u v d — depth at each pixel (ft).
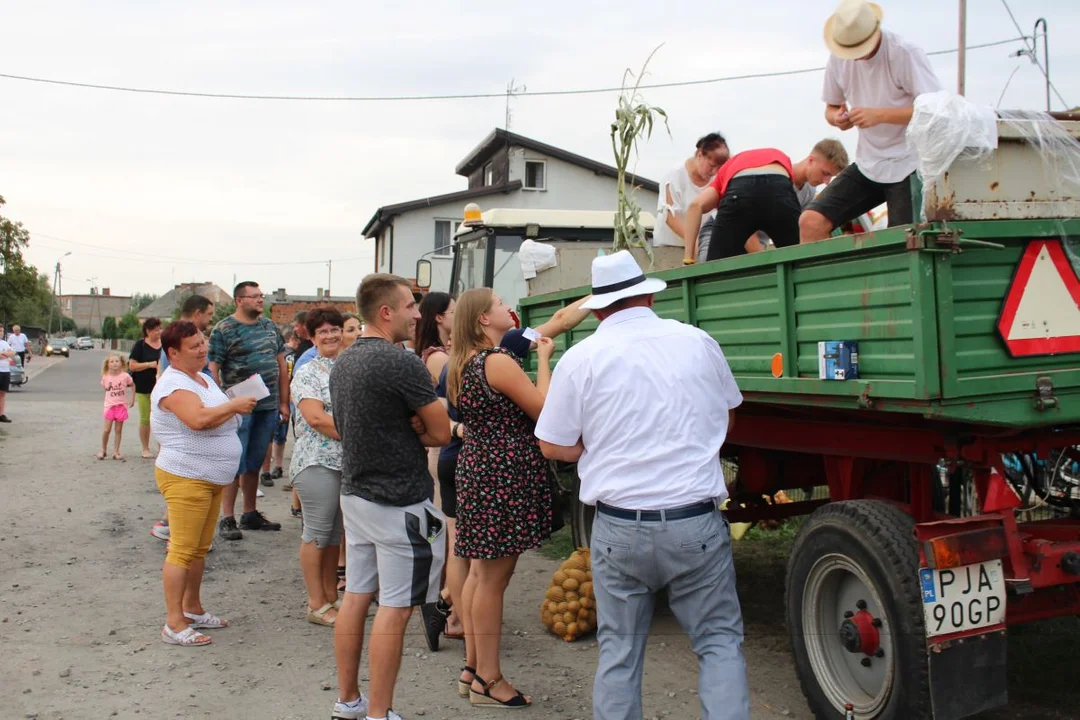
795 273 12.42
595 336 11.51
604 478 10.95
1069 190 11.50
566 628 17.61
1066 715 13.47
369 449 13.07
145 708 14.15
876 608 11.62
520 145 98.43
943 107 10.55
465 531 14.11
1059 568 11.39
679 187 22.72
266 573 22.16
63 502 30.37
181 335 17.01
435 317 17.67
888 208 15.29
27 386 98.17
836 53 14.90
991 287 10.85
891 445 13.09
